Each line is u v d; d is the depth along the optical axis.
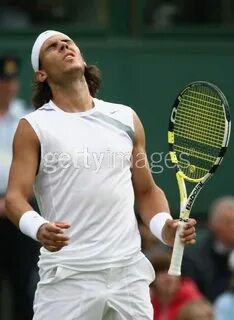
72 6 24.53
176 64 24.86
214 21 25.06
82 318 14.02
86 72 15.02
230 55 25.08
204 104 14.66
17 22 24.28
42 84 14.66
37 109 14.59
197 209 24.69
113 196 14.06
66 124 14.22
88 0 24.56
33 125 14.16
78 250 14.00
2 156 21.83
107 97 24.56
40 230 13.50
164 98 24.75
